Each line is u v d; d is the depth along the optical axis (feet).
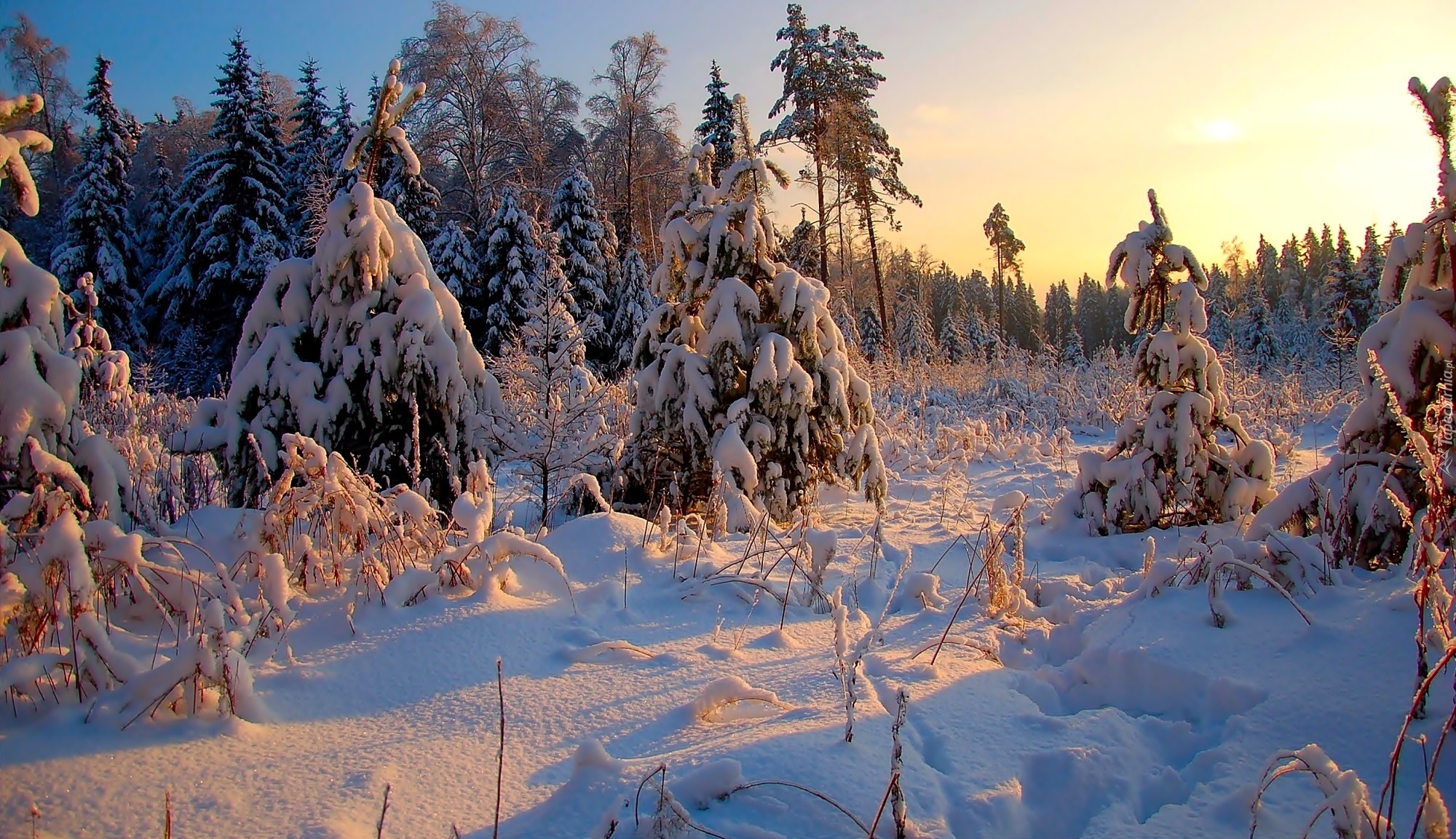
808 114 77.92
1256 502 20.66
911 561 17.48
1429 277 14.29
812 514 22.70
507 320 75.66
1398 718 8.73
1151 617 12.45
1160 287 21.53
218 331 86.89
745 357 22.08
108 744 8.22
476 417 20.56
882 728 9.15
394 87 19.44
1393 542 13.82
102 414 24.95
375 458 19.67
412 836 7.13
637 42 110.22
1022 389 60.18
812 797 7.53
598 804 7.48
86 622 9.11
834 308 76.95
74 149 109.40
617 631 12.53
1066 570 18.03
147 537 11.34
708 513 19.61
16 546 9.87
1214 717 10.13
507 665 10.90
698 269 23.16
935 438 41.32
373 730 9.18
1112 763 8.67
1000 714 9.82
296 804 7.52
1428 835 6.20
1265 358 107.96
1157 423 20.71
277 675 10.19
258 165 88.74
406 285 19.94
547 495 22.00
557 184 105.19
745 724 9.32
